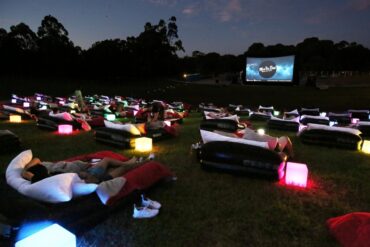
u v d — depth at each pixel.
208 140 5.28
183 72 51.81
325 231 3.18
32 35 38.59
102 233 3.00
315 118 11.70
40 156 6.15
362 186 4.67
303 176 4.55
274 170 4.57
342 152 7.09
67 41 42.19
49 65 37.91
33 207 2.58
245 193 4.22
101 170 3.87
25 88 31.25
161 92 34.28
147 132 7.80
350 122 14.14
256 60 32.78
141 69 42.91
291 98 26.81
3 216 2.41
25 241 2.13
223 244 2.90
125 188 3.48
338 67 47.50
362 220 2.87
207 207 3.72
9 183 3.04
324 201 4.01
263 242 2.95
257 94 29.41
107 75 40.50
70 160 4.86
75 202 2.91
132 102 21.34
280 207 3.78
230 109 21.58
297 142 8.36
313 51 50.28
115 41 43.12
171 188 4.34
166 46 48.69
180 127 11.29
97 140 7.45
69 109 14.05
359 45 48.25
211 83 39.19
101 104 18.31
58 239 2.24
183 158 6.16
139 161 4.94
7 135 6.27
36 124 10.45
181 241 2.93
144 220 3.30
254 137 5.21
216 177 4.88
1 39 35.25
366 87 27.33
